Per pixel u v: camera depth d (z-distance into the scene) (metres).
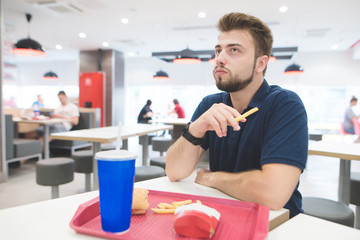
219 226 0.65
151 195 0.87
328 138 6.00
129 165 0.58
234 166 1.22
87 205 0.70
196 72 10.47
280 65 9.47
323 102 9.68
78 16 5.76
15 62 12.52
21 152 4.07
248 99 1.19
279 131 0.98
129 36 7.38
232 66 1.04
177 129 5.79
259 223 0.63
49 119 4.96
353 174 2.35
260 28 1.04
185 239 0.58
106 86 9.12
